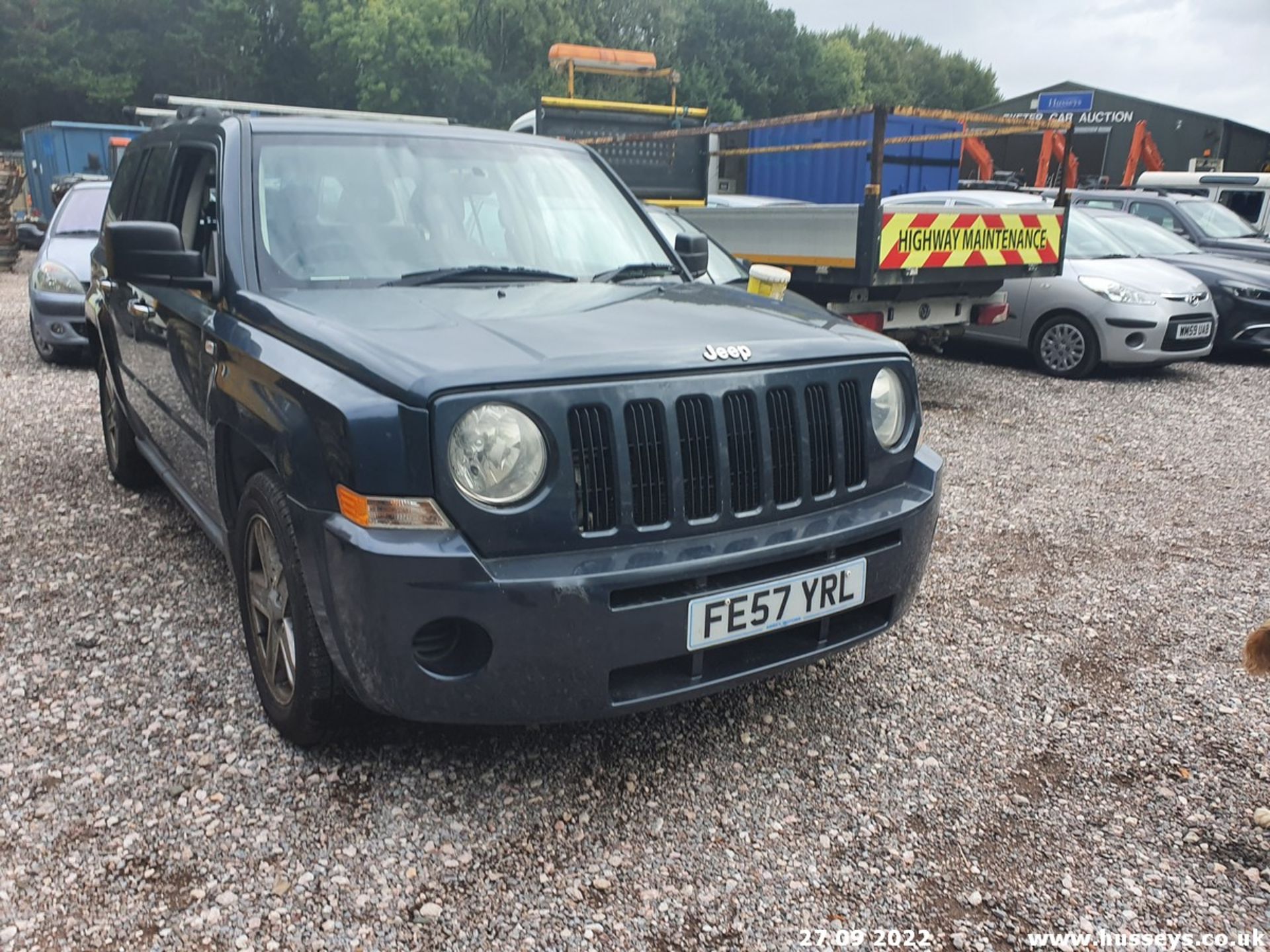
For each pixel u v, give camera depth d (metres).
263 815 2.77
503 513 2.50
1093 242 10.77
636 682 2.72
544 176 4.11
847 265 7.13
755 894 2.53
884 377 3.19
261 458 3.07
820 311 3.66
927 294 7.99
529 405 2.51
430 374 2.47
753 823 2.81
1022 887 2.57
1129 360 9.55
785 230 7.63
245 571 3.21
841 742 3.24
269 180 3.55
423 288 3.35
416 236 3.58
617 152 11.49
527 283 3.55
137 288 4.49
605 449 2.61
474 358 2.57
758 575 2.80
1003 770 3.10
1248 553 5.08
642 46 57.66
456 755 3.08
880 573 3.05
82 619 3.95
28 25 45.91
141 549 4.70
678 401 2.69
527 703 2.59
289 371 2.75
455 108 46.31
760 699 3.50
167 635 3.82
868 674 3.71
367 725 3.05
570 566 2.54
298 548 2.69
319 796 2.86
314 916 2.40
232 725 3.21
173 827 2.71
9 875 2.51
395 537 2.47
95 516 5.15
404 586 2.46
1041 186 17.61
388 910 2.44
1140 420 8.12
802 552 2.82
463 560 2.45
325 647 2.77
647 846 2.70
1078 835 2.78
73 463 6.14
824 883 2.58
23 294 15.44
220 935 2.34
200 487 3.79
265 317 3.06
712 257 7.23
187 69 48.41
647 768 3.06
